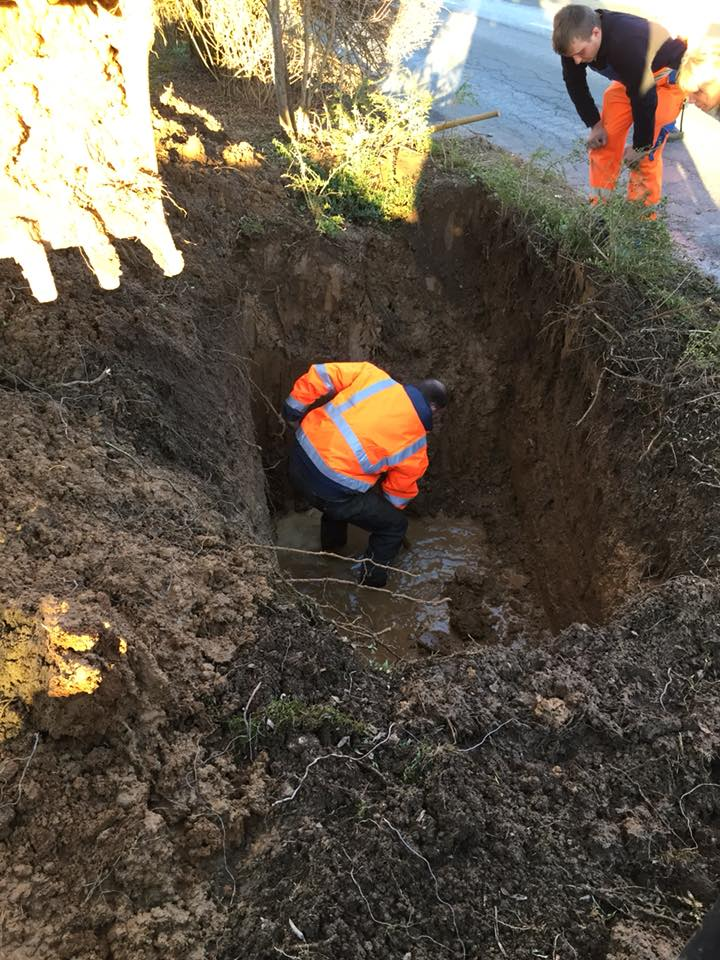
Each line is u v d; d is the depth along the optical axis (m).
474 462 4.90
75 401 2.90
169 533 2.60
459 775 2.05
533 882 1.89
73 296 3.18
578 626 2.59
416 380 4.82
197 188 4.10
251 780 1.98
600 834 1.97
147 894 1.75
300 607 2.59
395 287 4.76
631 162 4.33
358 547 4.57
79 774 1.88
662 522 3.17
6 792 1.82
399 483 3.89
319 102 5.36
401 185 4.70
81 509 2.52
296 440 4.00
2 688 1.91
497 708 2.24
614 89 4.43
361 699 2.25
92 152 3.26
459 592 4.23
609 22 3.89
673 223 5.26
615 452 3.59
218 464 3.25
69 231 3.23
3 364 2.89
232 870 1.83
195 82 5.68
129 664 1.99
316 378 3.85
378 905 1.79
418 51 7.08
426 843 1.89
